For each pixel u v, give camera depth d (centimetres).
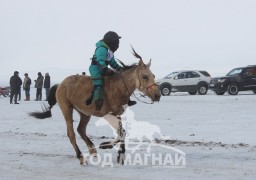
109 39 1480
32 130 2433
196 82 5762
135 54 1434
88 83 1507
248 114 2964
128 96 1464
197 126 2416
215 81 5359
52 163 1488
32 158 1582
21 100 5562
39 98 5641
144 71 1414
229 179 1206
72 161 1522
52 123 2772
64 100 1560
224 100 4331
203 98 4803
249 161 1459
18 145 1888
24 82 5469
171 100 4609
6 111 3716
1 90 6769
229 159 1498
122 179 1231
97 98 1446
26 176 1292
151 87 1401
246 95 5209
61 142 1962
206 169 1345
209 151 1653
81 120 1578
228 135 2067
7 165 1459
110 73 1449
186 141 1905
